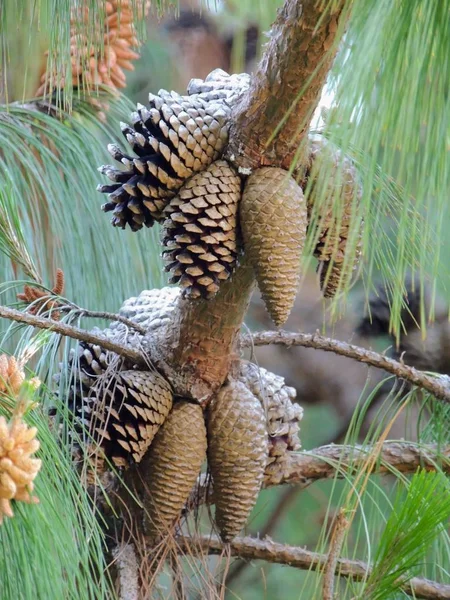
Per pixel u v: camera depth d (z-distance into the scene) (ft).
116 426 4.23
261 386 4.43
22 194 4.95
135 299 4.52
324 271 4.18
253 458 4.33
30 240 4.84
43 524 3.76
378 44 3.50
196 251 4.04
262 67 4.02
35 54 4.94
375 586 4.05
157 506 4.31
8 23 4.69
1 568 3.72
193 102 4.12
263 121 4.04
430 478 4.03
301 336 4.52
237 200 4.07
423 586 4.50
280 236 4.02
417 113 3.52
